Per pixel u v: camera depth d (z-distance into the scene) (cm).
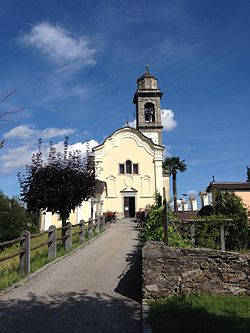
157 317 725
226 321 677
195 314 723
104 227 2797
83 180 2016
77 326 713
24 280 1066
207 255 877
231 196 1909
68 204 2000
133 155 4609
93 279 1096
